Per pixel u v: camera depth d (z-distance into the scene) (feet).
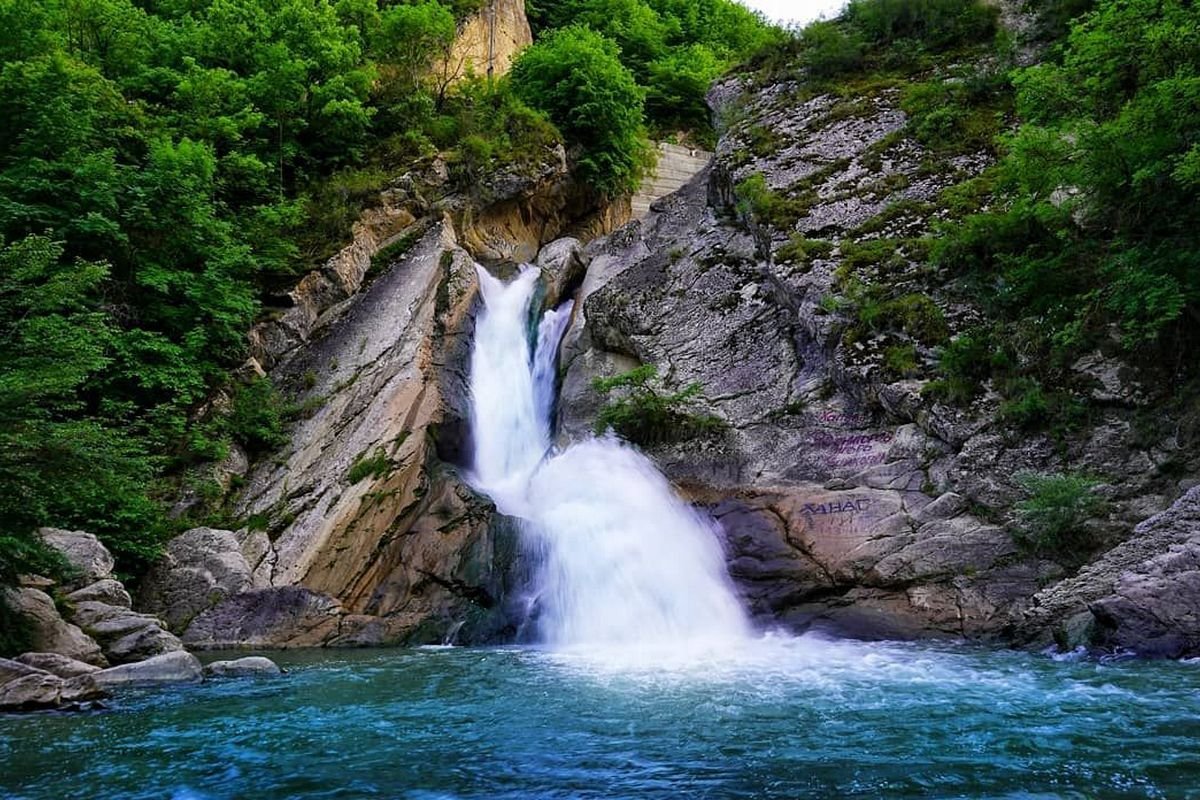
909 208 61.21
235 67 78.84
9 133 58.23
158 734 23.76
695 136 120.57
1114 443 42.60
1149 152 42.88
